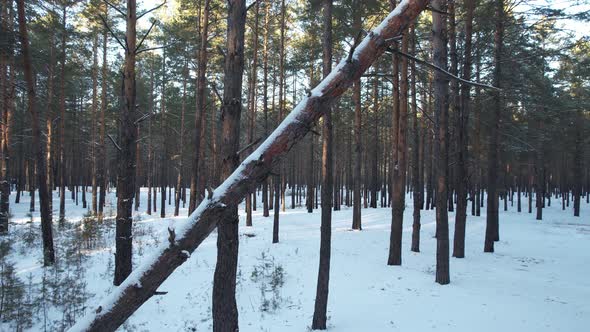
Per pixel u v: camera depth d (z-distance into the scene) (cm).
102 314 216
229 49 420
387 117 2995
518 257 1433
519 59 1463
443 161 1025
